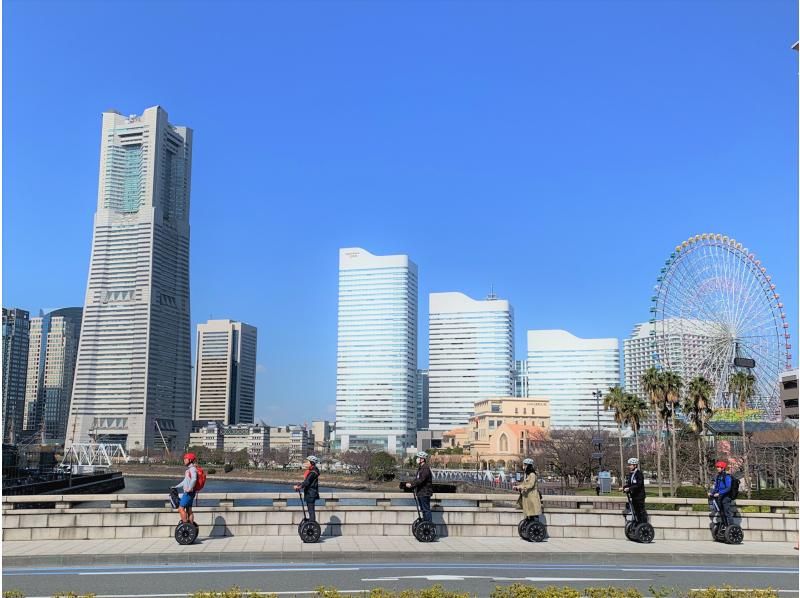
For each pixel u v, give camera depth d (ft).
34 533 69.92
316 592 46.47
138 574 54.90
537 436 559.38
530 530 72.38
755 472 277.64
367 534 74.13
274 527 73.56
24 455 500.74
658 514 76.95
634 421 349.20
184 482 67.87
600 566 61.98
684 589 50.14
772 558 66.33
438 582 52.16
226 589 48.65
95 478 497.05
